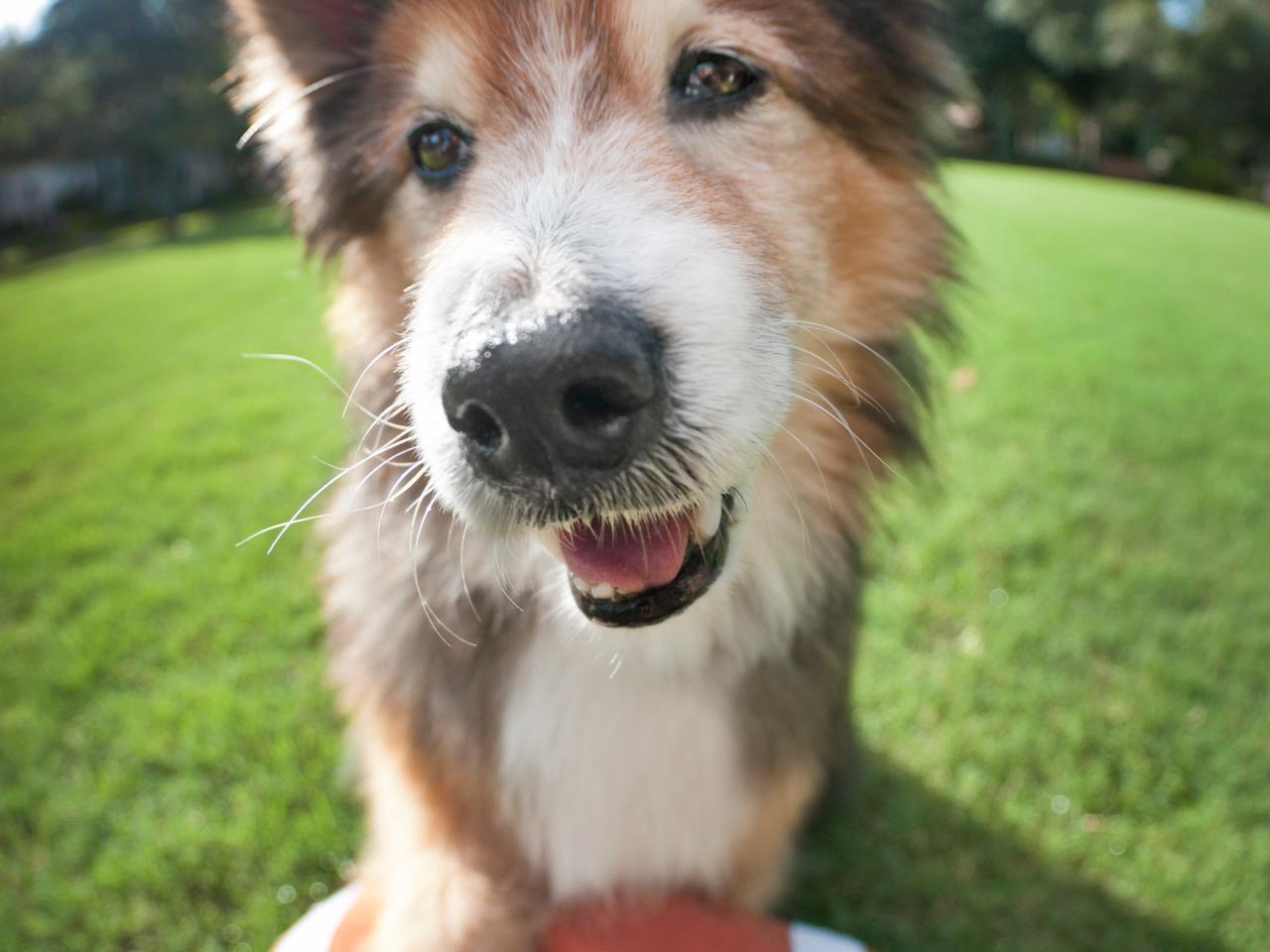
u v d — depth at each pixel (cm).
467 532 24
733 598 24
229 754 33
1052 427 57
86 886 29
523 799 25
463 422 16
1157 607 40
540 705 25
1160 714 34
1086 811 31
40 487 57
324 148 26
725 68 22
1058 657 37
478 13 22
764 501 24
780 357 20
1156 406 61
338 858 30
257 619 41
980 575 42
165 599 42
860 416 26
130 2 355
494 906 23
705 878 26
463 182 22
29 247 364
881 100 25
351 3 25
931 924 28
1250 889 28
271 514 50
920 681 36
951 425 56
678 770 25
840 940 24
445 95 22
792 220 22
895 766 33
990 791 31
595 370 15
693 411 16
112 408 72
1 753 34
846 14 24
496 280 16
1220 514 47
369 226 25
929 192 27
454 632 24
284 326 95
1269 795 31
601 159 19
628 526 19
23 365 89
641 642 24
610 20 21
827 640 27
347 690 27
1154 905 28
